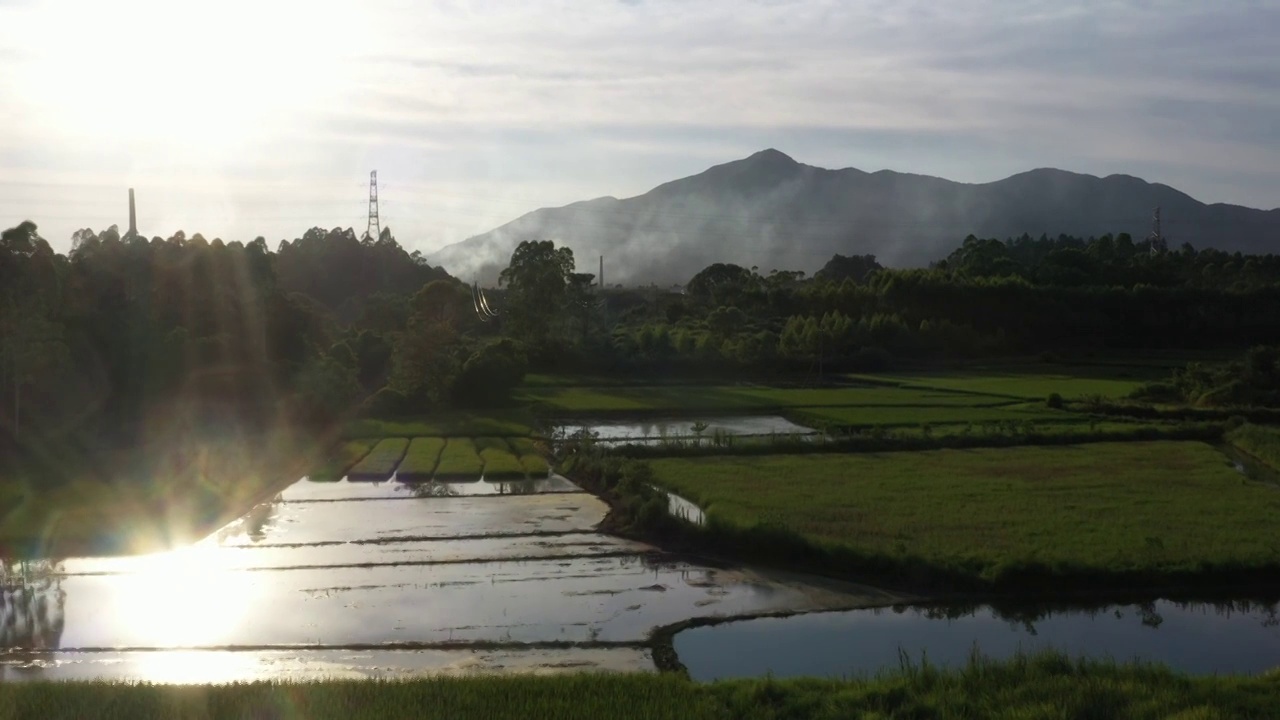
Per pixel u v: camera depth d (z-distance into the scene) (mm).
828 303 111000
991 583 24891
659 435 55188
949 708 14914
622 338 96500
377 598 25094
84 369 53438
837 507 33344
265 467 43938
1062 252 132875
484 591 25656
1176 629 22734
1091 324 103500
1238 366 65562
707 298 129250
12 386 47750
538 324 94125
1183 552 26703
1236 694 15195
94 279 62094
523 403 69250
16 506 35344
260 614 23828
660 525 31172
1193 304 104562
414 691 16328
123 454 47031
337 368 61344
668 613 23828
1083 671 16453
